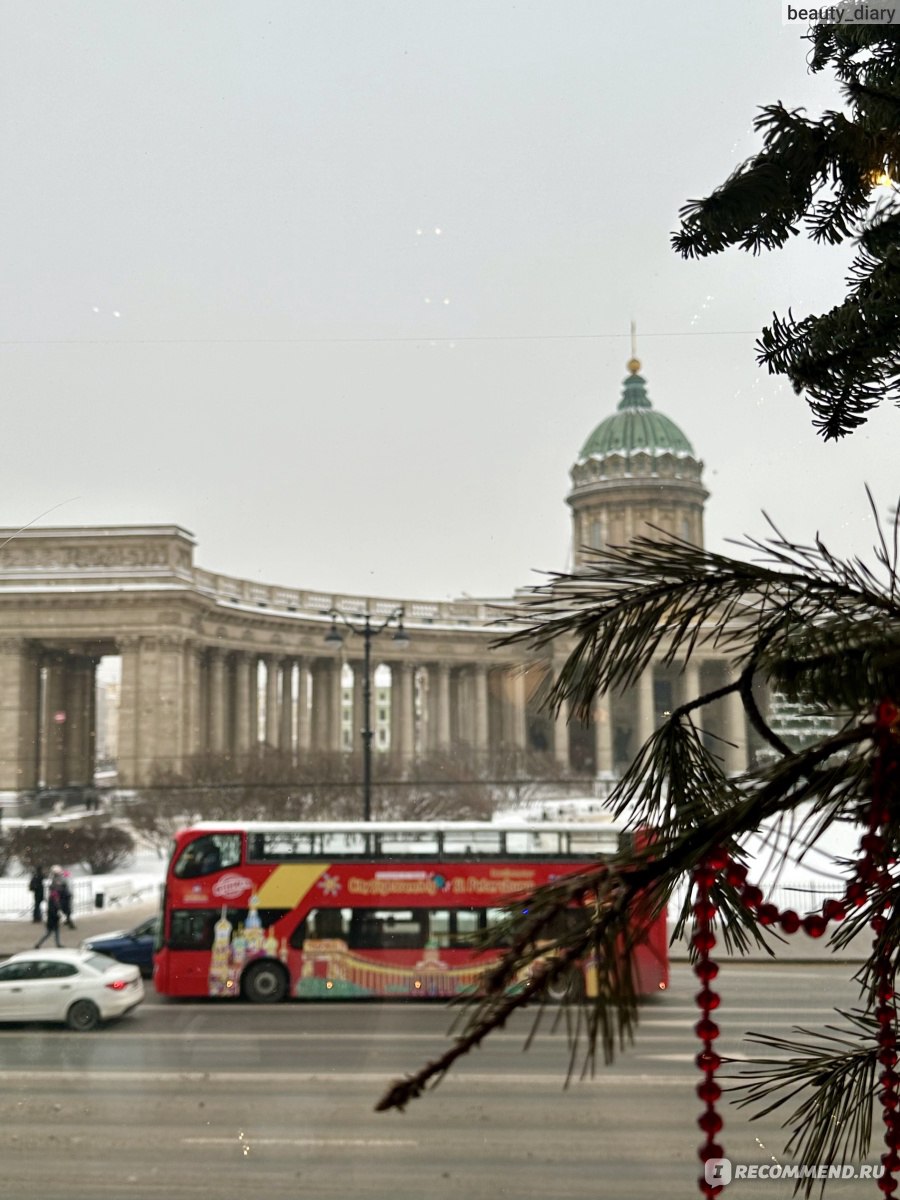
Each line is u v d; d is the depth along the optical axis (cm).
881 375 290
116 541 5991
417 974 1962
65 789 5962
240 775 4731
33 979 1723
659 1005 1381
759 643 204
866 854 175
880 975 207
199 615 6269
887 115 271
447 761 5434
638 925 163
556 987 157
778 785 174
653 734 220
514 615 220
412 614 7444
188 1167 998
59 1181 956
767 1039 239
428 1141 1059
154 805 4597
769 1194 727
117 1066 1447
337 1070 1390
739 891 201
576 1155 988
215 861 2031
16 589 5812
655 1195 852
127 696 5819
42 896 3094
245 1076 1369
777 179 271
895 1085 209
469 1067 1323
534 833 2014
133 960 2295
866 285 290
